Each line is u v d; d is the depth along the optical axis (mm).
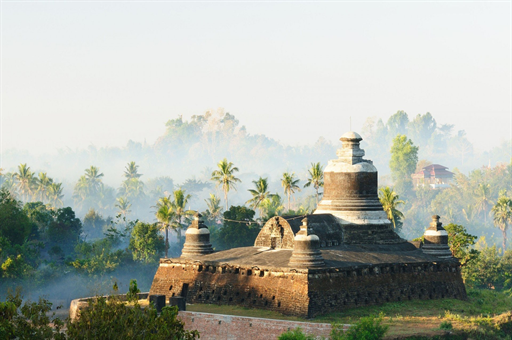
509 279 141500
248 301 79688
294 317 74000
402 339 65938
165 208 157375
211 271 84688
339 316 74188
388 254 87562
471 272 139750
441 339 66875
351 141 95812
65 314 105000
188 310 78812
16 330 51438
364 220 92375
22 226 148375
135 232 151625
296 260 76625
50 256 167000
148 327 50906
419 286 85250
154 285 89625
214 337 73375
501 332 71312
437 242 92312
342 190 93938
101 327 50438
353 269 78812
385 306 79438
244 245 149125
